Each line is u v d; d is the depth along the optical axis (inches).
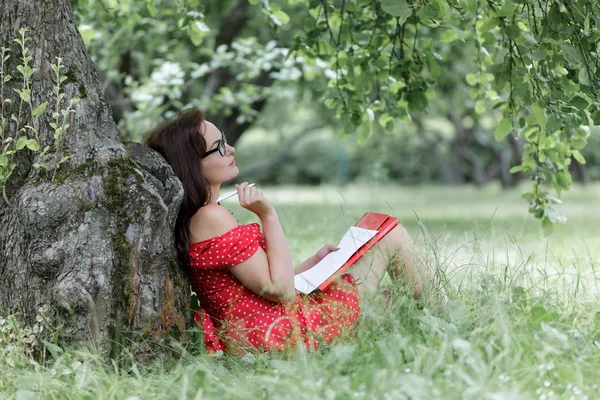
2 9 191.9
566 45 201.8
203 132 189.3
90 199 176.2
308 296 192.4
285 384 146.2
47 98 188.7
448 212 752.3
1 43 191.3
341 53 280.5
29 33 190.5
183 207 185.5
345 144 1566.2
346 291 192.1
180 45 506.9
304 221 438.3
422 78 272.8
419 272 199.2
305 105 973.8
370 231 199.3
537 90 217.2
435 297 193.0
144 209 177.8
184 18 310.2
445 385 140.7
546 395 143.2
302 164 1628.9
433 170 1598.2
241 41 508.1
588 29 211.0
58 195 175.6
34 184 180.4
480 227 227.0
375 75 277.3
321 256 203.9
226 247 183.2
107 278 174.7
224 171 190.9
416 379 139.3
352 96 279.9
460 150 1476.4
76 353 167.0
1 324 176.4
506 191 1325.0
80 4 322.0
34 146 179.8
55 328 174.6
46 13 191.3
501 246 305.4
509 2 214.7
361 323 179.8
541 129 253.4
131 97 474.0
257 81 616.4
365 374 148.3
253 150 1630.2
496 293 187.0
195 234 185.3
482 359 154.2
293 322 180.7
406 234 202.8
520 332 168.7
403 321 178.4
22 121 189.0
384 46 273.1
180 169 186.5
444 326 171.0
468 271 219.8
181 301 185.2
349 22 277.1
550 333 163.0
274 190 1457.9
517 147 1221.7
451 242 327.0
